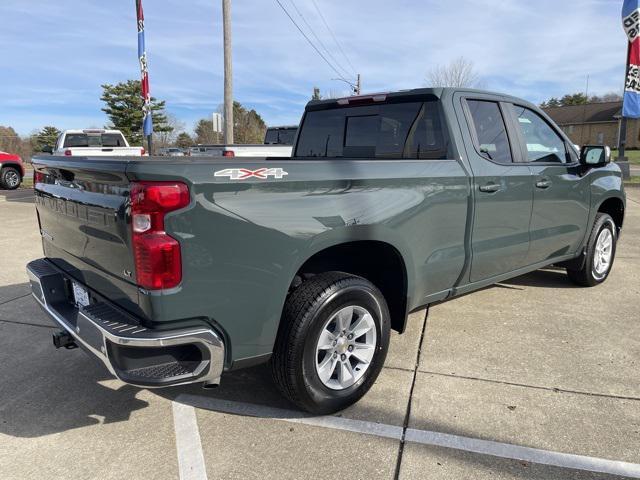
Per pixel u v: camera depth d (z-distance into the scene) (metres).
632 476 2.47
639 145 56.56
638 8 16.31
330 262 3.29
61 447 2.75
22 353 3.91
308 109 4.70
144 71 14.94
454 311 4.71
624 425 2.88
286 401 3.21
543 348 3.89
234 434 2.85
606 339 4.04
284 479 2.47
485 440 2.76
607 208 5.70
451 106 3.65
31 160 3.48
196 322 2.43
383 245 3.15
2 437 2.84
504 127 4.05
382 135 4.05
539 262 4.58
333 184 2.81
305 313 2.75
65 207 2.93
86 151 13.77
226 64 14.73
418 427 2.88
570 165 4.65
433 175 3.33
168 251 2.28
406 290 3.31
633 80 16.98
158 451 2.71
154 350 2.45
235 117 55.03
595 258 5.31
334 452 2.67
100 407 3.15
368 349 3.12
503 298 5.07
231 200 2.43
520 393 3.23
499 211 3.87
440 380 3.41
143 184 2.24
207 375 2.48
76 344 3.05
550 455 2.62
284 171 2.61
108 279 2.62
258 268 2.55
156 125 50.31
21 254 7.16
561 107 65.00
